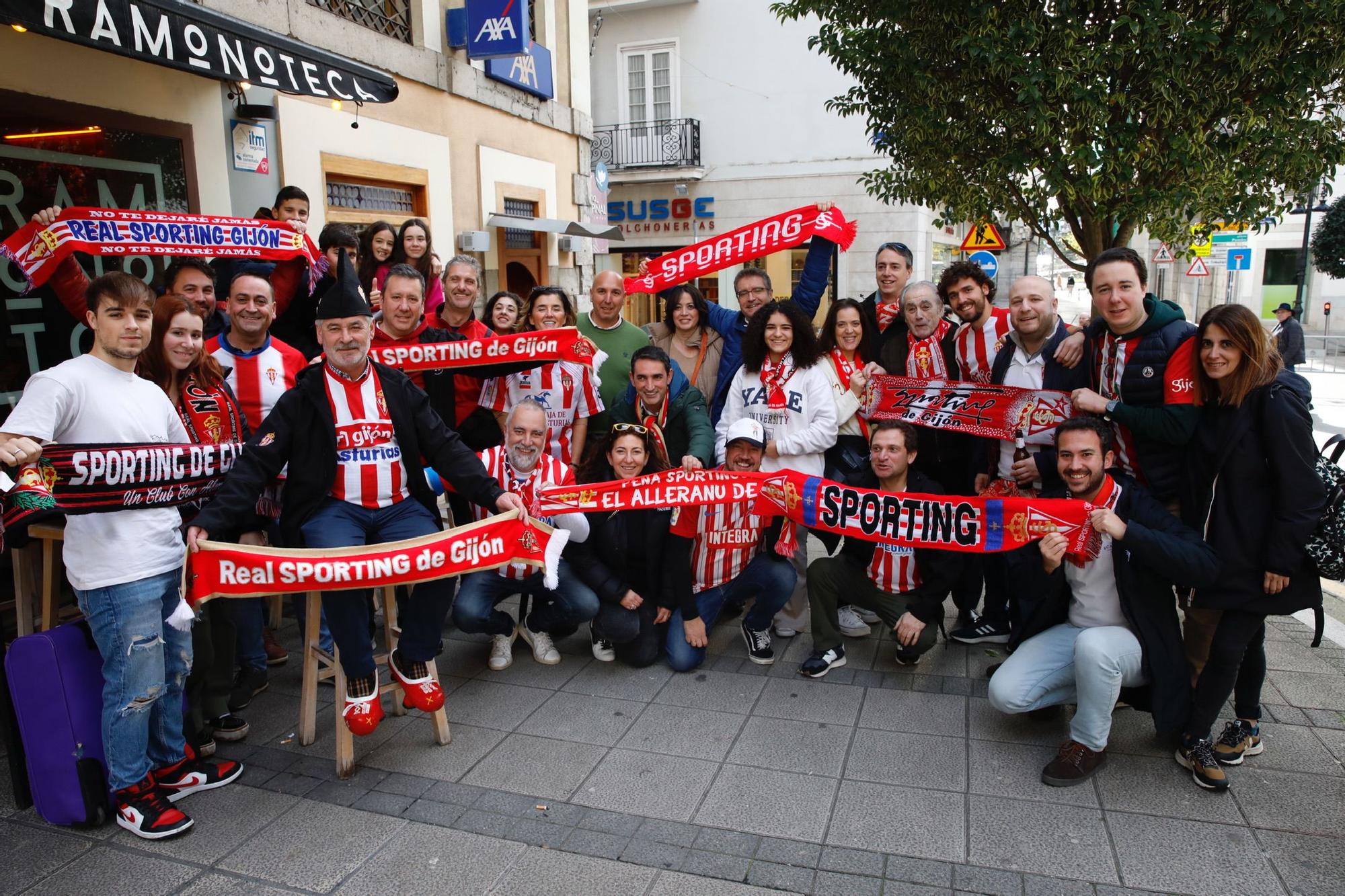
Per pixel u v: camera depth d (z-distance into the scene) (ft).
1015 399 14.20
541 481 14.40
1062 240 30.76
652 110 66.49
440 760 11.90
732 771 11.48
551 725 12.84
